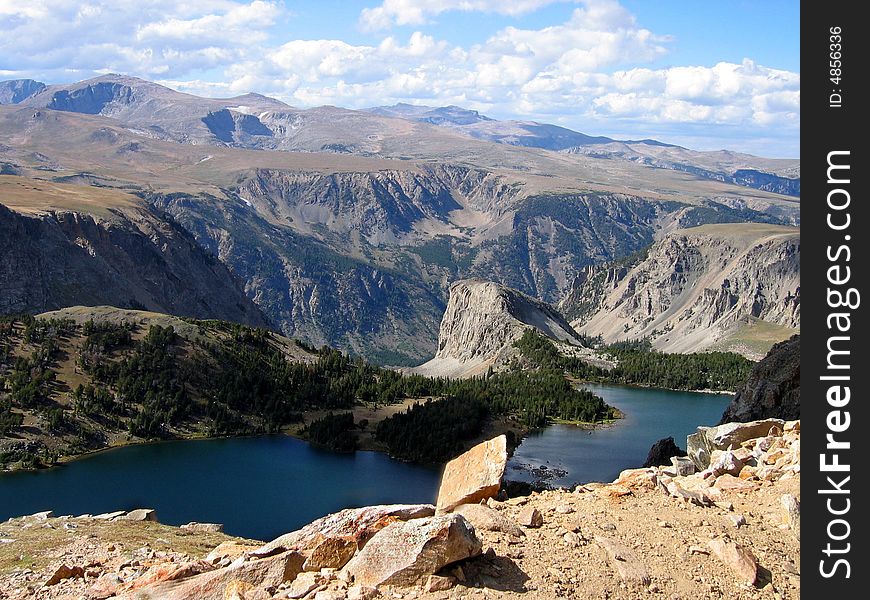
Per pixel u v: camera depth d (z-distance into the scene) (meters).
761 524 25.06
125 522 49.47
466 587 18.66
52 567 34.19
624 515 24.61
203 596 21.03
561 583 19.31
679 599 19.58
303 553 21.77
